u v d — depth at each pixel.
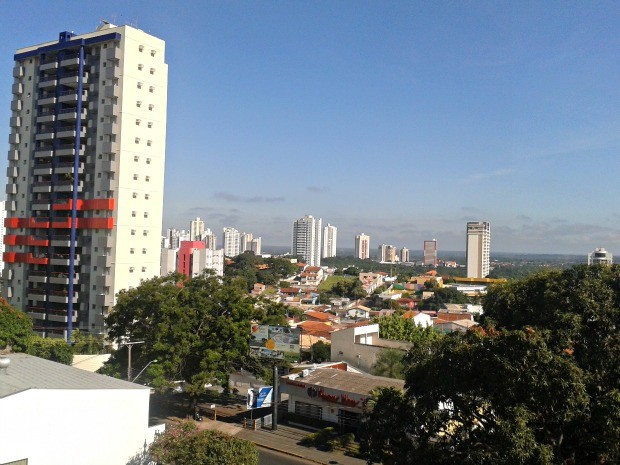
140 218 72.00
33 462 23.17
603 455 19.23
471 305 129.75
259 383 54.31
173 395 50.91
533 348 19.84
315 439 38.91
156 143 73.81
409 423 24.02
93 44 71.94
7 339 52.19
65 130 72.94
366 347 54.34
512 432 18.42
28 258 74.69
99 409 25.62
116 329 45.25
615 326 21.73
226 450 25.53
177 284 47.06
